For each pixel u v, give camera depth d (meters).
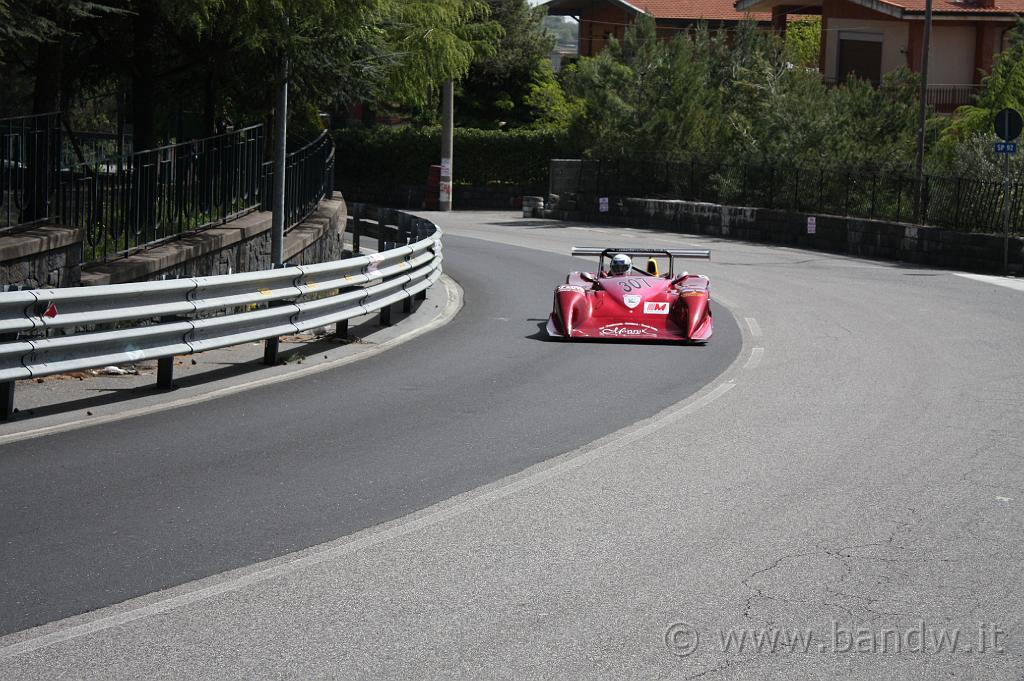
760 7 52.41
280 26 14.97
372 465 8.18
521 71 53.22
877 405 10.50
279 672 4.78
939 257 26.16
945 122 36.94
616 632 5.22
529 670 4.81
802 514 7.07
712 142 39.22
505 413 10.03
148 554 6.25
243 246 17.08
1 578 5.86
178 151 21.25
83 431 9.12
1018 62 33.59
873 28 44.97
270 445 8.74
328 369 12.23
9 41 13.12
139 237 15.25
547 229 36.59
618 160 39.75
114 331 9.98
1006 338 15.02
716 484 7.75
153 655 4.95
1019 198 25.05
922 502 7.36
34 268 11.81
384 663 4.87
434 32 27.27
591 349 13.83
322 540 6.51
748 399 10.74
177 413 9.86
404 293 15.95
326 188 27.22
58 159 13.16
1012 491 7.64
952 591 5.78
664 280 15.29
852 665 4.91
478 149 48.25
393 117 62.19
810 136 33.06
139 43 18.38
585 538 6.57
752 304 18.69
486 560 6.18
